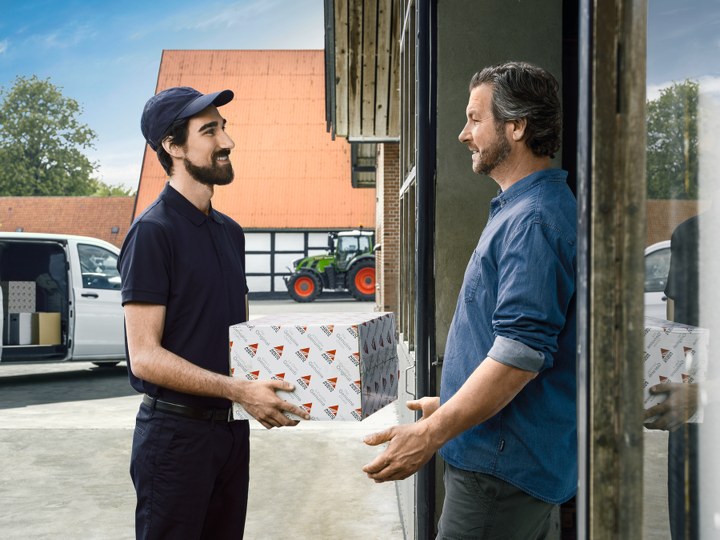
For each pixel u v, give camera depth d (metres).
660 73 0.74
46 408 5.64
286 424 1.26
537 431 1.16
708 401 0.76
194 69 25.11
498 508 1.20
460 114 1.89
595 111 0.69
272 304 18.23
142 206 21.44
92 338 6.70
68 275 6.62
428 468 1.89
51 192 45.50
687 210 0.76
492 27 1.87
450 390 1.29
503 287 1.11
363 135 5.43
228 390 1.28
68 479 3.73
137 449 1.48
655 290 0.78
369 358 1.28
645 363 0.79
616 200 0.69
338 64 4.76
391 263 9.77
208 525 1.62
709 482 0.77
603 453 0.70
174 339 1.50
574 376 1.16
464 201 1.89
